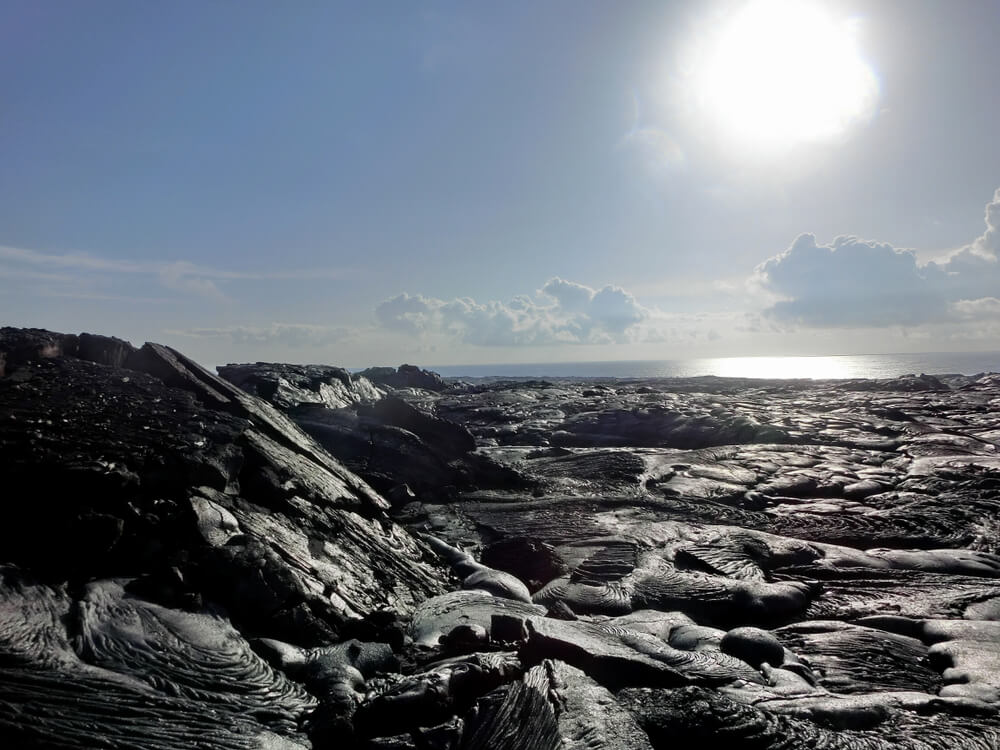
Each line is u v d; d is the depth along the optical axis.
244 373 19.34
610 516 12.94
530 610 7.95
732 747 4.90
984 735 5.31
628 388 35.31
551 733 4.70
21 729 4.40
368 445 14.81
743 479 16.16
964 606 8.45
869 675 6.68
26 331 9.91
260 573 6.86
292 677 5.98
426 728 4.91
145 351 11.06
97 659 5.27
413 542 10.00
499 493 14.82
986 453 18.48
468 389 35.53
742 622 8.33
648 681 5.78
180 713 4.96
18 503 6.51
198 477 7.80
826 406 27.06
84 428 7.73
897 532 11.91
